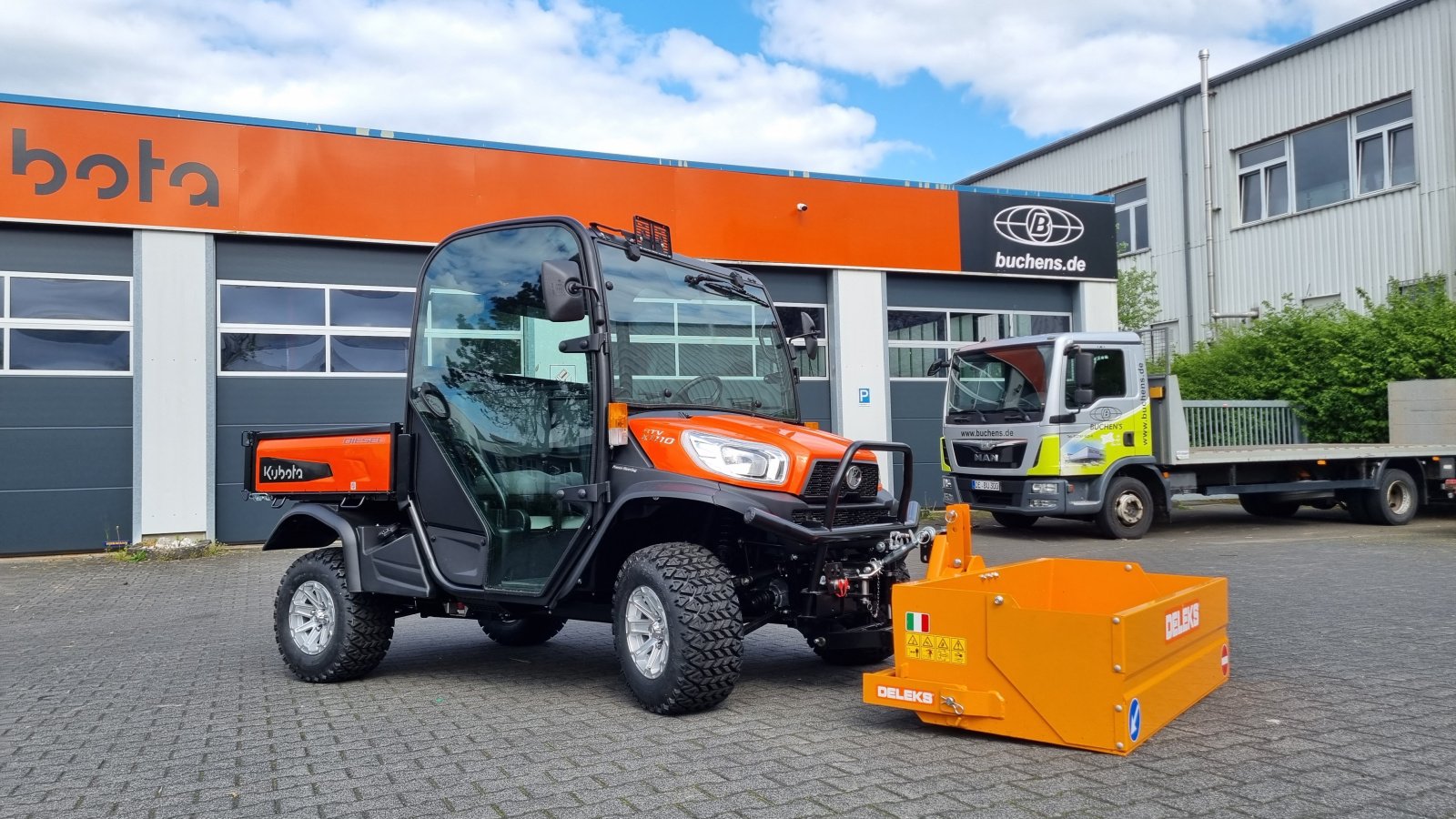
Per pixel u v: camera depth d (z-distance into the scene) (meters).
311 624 6.10
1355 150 22.28
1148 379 14.20
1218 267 25.08
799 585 5.32
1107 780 3.78
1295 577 9.54
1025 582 5.52
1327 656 5.99
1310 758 4.02
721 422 5.30
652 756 4.23
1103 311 19.16
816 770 3.99
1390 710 4.76
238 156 13.57
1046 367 13.44
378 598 6.05
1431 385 16.36
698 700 4.84
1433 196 20.72
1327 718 4.62
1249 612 7.59
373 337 14.34
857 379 17.14
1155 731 4.36
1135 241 27.62
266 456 6.64
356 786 3.96
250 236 13.71
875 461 5.49
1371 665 5.73
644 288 5.60
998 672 4.36
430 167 14.47
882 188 17.39
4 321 12.71
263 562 12.32
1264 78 24.03
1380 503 15.60
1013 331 18.75
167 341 13.24
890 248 17.42
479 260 5.88
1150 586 5.40
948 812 3.48
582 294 5.12
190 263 13.38
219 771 4.22
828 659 6.17
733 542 5.39
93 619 8.69
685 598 4.82
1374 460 15.66
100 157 12.98
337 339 14.16
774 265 16.69
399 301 14.48
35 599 9.82
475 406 5.77
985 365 14.25
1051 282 19.06
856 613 5.40
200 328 13.38
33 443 12.77
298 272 14.00
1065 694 4.18
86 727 5.03
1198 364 20.45
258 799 3.84
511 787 3.89
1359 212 22.12
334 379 14.10
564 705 5.25
